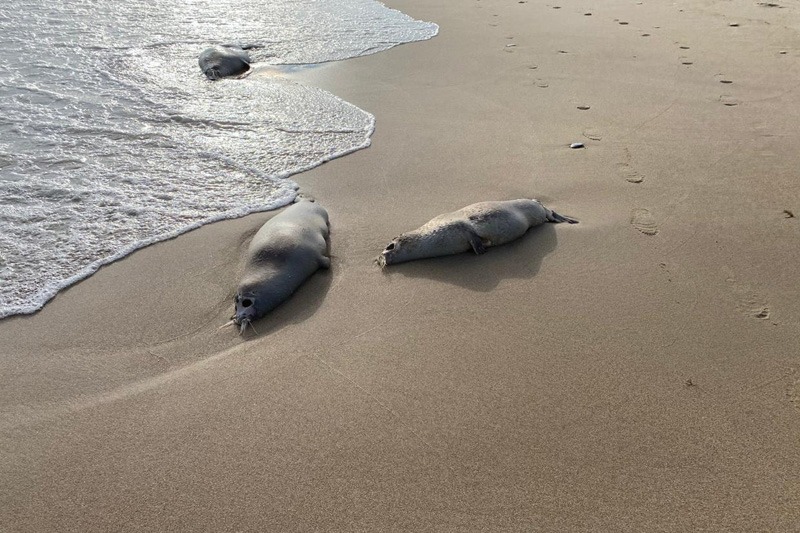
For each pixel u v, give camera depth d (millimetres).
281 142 5359
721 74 6750
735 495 2246
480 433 2521
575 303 3350
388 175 4805
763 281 3502
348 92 6512
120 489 2297
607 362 2914
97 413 2658
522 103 6129
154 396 2752
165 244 3932
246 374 2879
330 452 2434
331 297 3461
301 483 2301
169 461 2408
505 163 4949
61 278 3578
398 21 9172
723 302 3336
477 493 2254
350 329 3186
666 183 4582
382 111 6027
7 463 2416
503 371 2867
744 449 2438
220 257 3811
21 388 2811
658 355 2957
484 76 6902
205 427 2568
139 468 2383
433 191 4559
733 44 7746
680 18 9000
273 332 3186
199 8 9320
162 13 8922
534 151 5141
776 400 2678
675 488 2273
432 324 3209
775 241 3855
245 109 6000
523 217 4000
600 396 2713
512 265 3709
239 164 4945
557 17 9281
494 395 2723
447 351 3008
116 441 2510
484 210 3924
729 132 5375
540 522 2143
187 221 4180
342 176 4805
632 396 2711
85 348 3070
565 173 4781
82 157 4898
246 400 2713
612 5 9922
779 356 2938
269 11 9453
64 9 8602
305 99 6285
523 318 3238
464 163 4961
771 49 7504
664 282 3516
